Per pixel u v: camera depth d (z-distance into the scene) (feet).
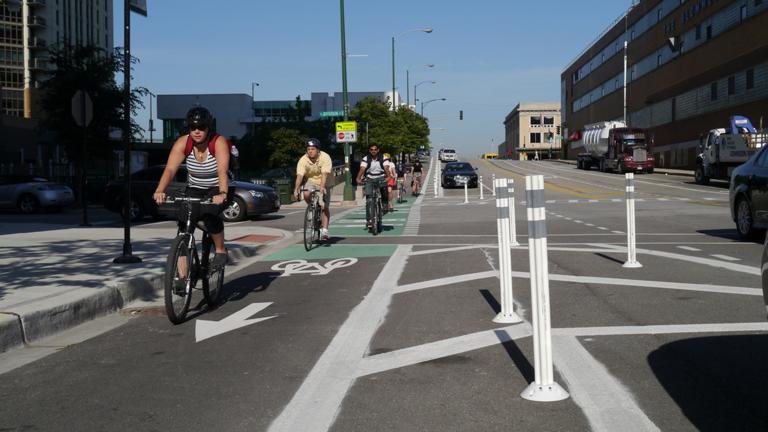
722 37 175.42
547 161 355.77
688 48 201.16
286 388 15.34
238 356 18.17
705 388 14.61
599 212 69.00
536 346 14.28
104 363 17.85
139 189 70.85
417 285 28.45
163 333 21.20
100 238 45.09
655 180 151.23
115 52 110.42
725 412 13.20
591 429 12.51
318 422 13.21
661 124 227.40
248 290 28.73
